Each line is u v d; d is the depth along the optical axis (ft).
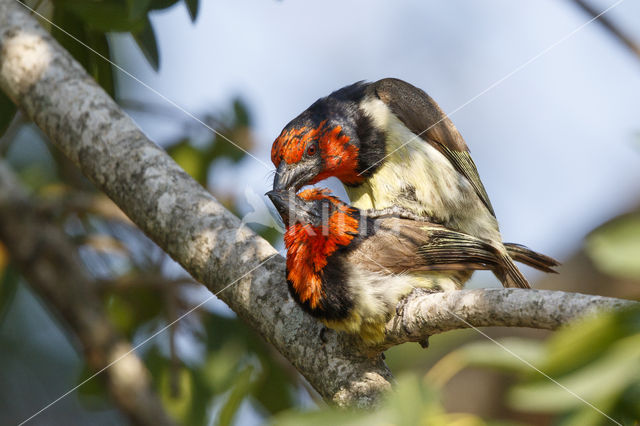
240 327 36.81
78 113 28.48
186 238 26.63
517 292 19.24
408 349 45.39
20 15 30.66
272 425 14.71
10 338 49.26
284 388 37.63
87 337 32.96
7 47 29.84
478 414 40.83
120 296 39.17
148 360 35.99
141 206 27.22
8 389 48.67
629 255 12.04
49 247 33.53
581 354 12.56
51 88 29.04
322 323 25.05
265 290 25.96
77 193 40.45
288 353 25.50
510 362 14.17
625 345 12.35
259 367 37.14
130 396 32.53
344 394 24.08
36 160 46.06
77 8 30.86
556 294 18.38
